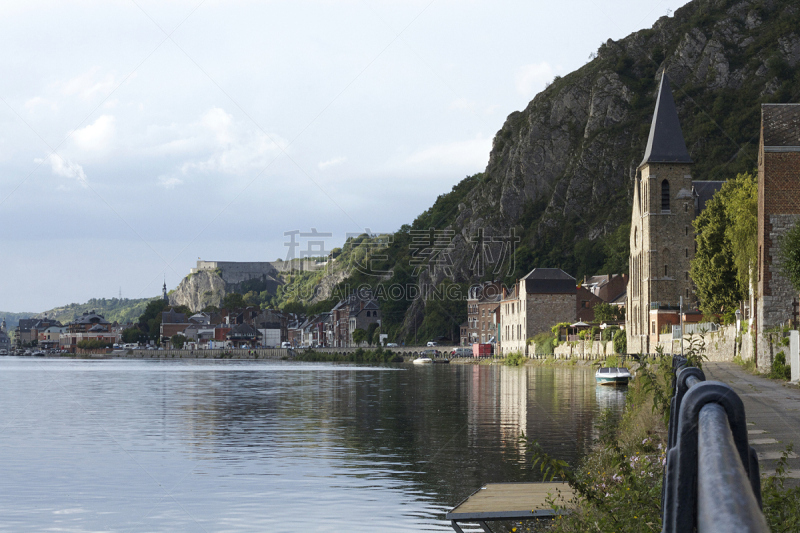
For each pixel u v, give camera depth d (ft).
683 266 391.65
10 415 193.47
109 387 320.70
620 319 506.07
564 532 58.44
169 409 209.26
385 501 87.97
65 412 201.57
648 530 43.55
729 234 231.30
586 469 80.64
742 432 8.72
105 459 120.57
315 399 241.76
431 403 217.77
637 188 417.08
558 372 401.08
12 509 87.86
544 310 553.64
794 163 189.88
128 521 82.33
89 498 92.99
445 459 114.93
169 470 110.11
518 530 67.92
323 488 95.76
